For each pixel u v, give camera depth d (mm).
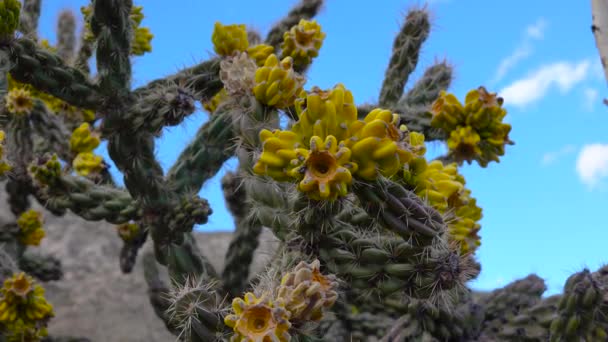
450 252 1946
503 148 3348
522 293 3121
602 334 2682
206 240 6844
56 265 4379
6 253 3828
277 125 2262
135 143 3008
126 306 5988
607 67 2162
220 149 3219
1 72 2764
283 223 2129
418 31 3975
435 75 4164
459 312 2922
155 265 3732
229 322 1733
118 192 3404
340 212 1997
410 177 1980
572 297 2684
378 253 1955
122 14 2963
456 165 3242
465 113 3314
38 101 3941
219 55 3141
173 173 3160
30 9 4262
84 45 3699
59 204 3365
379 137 1737
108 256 6574
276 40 3840
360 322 3213
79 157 3924
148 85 3129
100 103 3020
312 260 2025
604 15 2189
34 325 3377
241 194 3750
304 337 1893
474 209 2949
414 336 2832
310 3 3830
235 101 2350
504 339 2961
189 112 2959
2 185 6086
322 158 1712
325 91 1861
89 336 5578
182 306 1941
